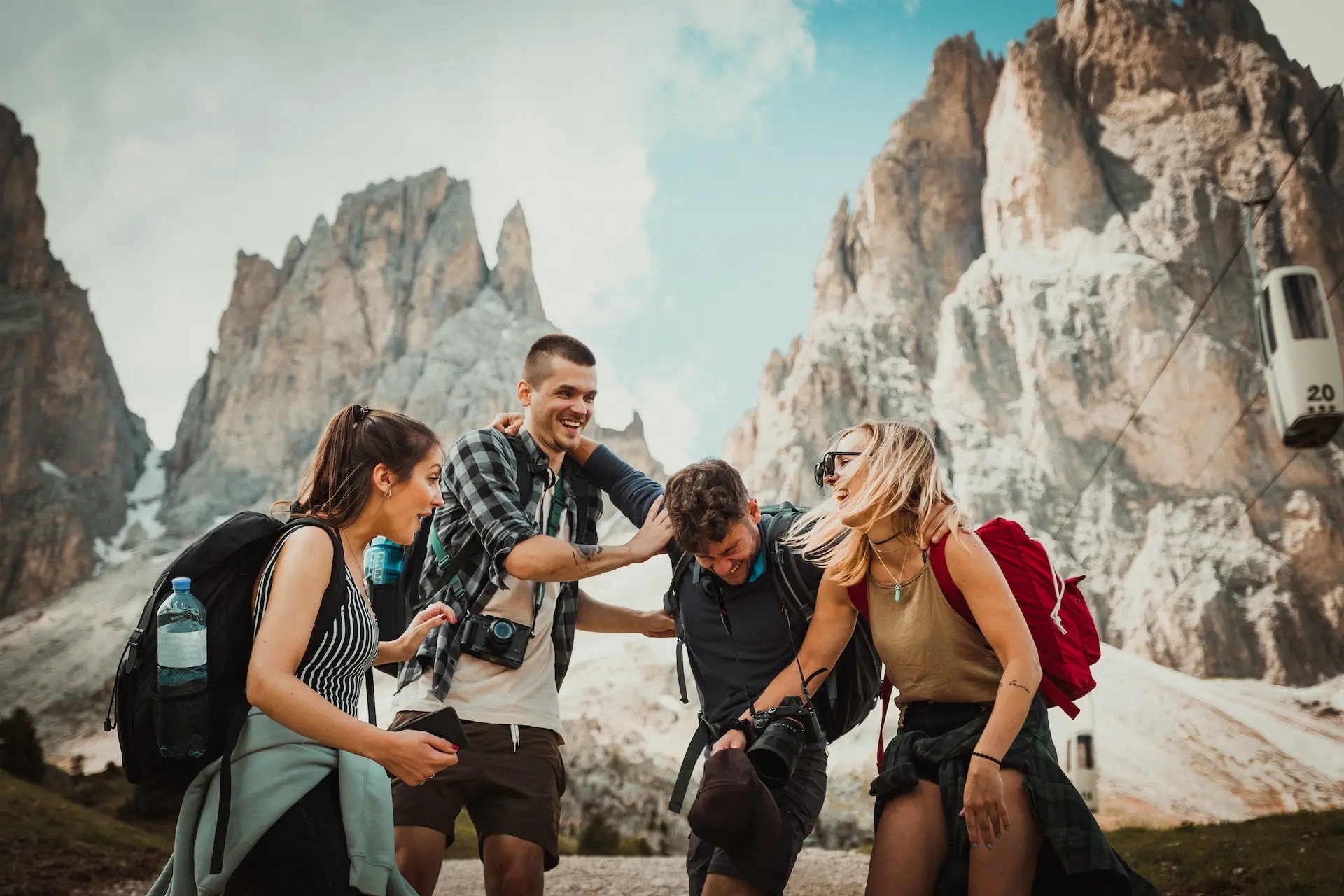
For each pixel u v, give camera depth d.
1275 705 57.69
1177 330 84.06
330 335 146.62
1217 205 87.94
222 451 142.62
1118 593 76.00
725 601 3.87
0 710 98.94
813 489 91.62
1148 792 44.94
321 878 2.72
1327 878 8.49
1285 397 14.34
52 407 135.12
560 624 4.24
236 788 2.74
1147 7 96.38
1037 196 96.94
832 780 42.84
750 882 3.36
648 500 4.24
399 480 3.12
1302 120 86.50
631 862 11.96
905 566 3.37
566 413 4.20
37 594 123.00
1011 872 3.07
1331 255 57.06
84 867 12.52
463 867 12.05
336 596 2.93
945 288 106.50
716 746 3.50
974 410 89.94
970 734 3.25
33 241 136.88
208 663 2.78
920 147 113.12
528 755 3.96
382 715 53.47
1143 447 81.62
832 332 103.19
